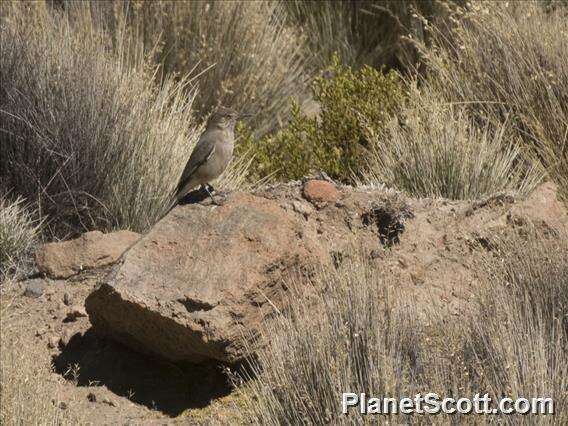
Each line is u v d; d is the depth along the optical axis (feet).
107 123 43.32
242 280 32.17
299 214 35.99
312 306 32.35
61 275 38.65
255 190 37.04
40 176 43.04
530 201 37.40
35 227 42.11
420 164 42.57
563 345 29.53
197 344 31.86
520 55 45.32
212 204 34.76
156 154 43.86
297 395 28.68
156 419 31.99
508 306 30.22
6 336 35.42
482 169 42.32
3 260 40.34
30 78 43.93
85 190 42.91
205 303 31.68
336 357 28.73
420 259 35.73
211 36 53.52
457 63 48.65
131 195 43.09
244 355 32.04
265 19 56.65
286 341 29.81
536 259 32.63
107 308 33.24
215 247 33.12
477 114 45.62
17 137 42.96
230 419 31.12
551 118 43.73
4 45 44.93
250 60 54.29
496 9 47.57
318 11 60.90
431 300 32.45
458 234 36.55
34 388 31.07
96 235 39.37
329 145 47.75
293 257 32.99
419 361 28.43
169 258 33.01
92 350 34.94
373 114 47.44
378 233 36.19
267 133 54.39
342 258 33.63
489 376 27.78
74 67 44.62
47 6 53.62
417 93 46.24
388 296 30.55
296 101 55.62
